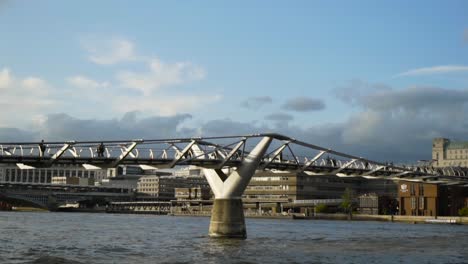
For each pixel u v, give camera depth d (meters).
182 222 185.88
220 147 91.56
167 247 80.31
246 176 91.31
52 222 166.50
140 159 85.44
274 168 101.06
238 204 92.38
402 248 83.69
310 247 82.50
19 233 107.81
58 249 76.81
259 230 133.38
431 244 91.94
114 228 135.50
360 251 78.00
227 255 70.12
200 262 63.38
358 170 118.94
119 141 83.38
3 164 80.56
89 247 80.31
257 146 91.88
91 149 82.38
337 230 138.50
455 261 68.88
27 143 78.38
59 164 80.94
